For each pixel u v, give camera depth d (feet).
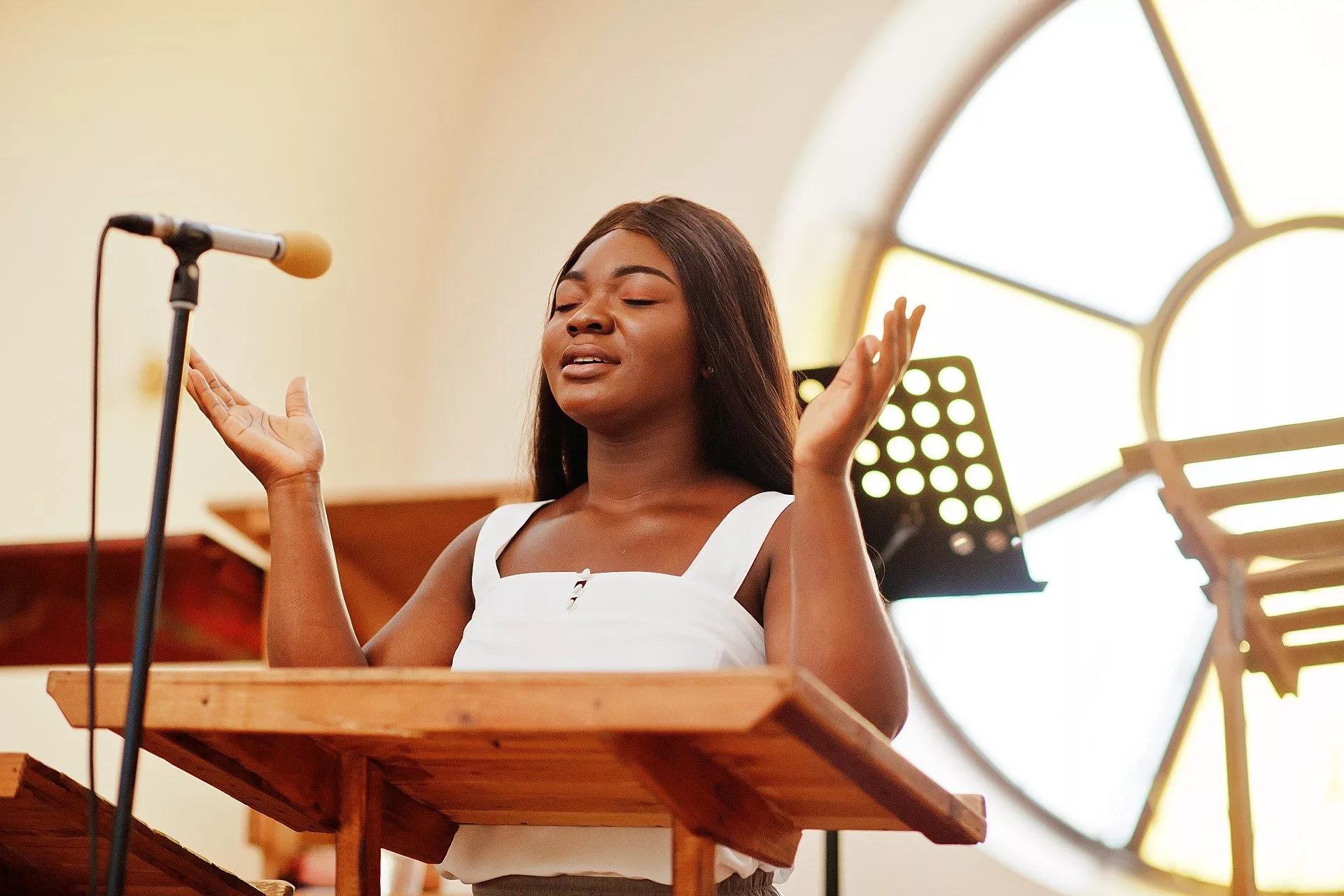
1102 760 14.56
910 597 8.00
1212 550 8.60
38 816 4.60
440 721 3.64
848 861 14.07
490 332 17.12
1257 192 15.80
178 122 15.37
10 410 14.30
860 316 16.52
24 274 14.51
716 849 4.57
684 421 5.84
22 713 13.87
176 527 15.06
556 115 17.26
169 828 14.02
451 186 17.44
